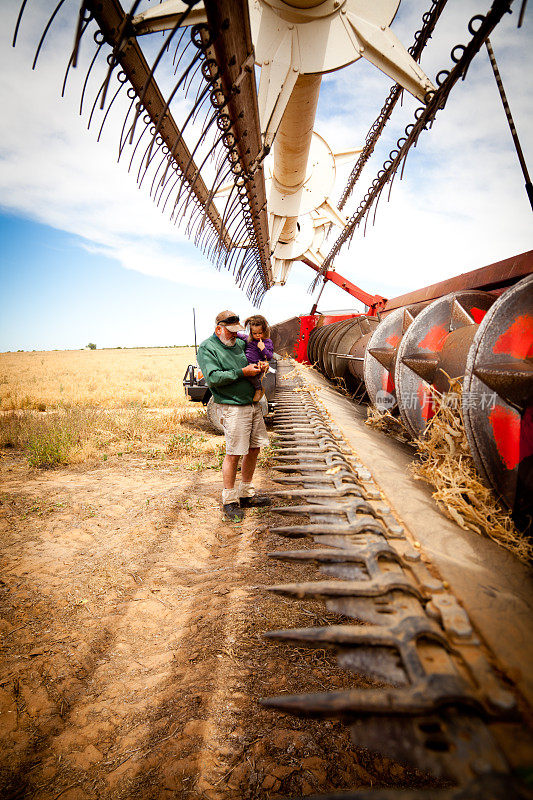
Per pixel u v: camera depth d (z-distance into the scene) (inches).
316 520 85.3
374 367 217.6
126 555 147.9
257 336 184.1
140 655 100.4
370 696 41.1
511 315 100.7
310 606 116.4
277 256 373.7
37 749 76.9
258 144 121.7
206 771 72.1
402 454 158.4
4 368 1508.4
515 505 92.7
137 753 75.6
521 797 30.6
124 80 92.2
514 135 85.9
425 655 48.3
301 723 82.0
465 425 103.5
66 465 266.5
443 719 39.8
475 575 67.0
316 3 138.4
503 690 42.1
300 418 212.7
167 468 255.8
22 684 91.4
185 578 133.3
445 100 105.1
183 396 581.0
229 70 84.0
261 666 95.3
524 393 86.9
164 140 116.2
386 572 63.7
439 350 157.4
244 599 118.9
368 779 71.9
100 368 1469.0
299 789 69.2
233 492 177.5
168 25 98.0
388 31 139.0
